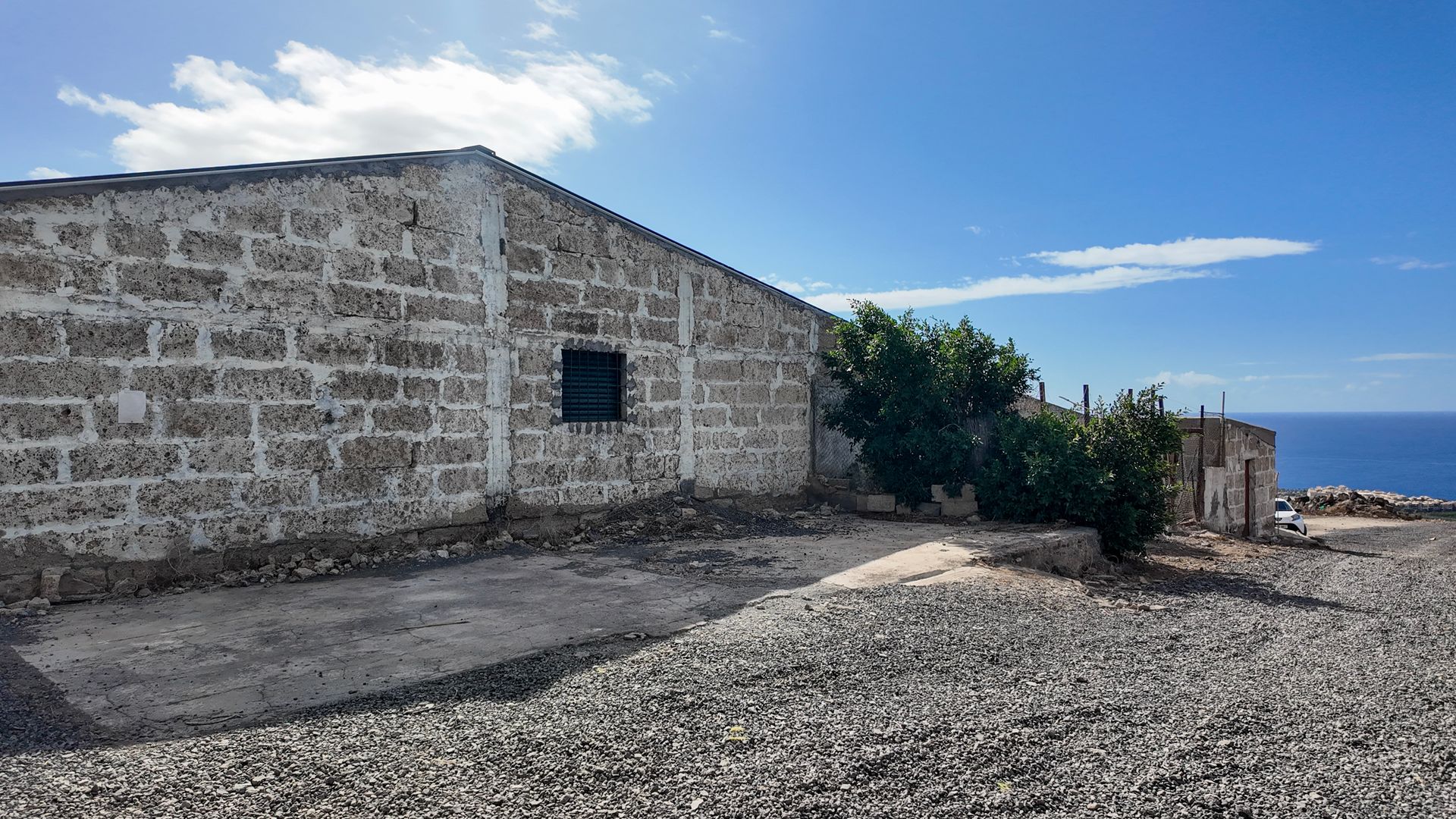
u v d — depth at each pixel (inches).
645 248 467.8
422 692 176.4
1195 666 216.4
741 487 525.0
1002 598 286.7
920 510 530.9
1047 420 510.0
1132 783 138.6
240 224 313.0
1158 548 570.3
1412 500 1664.6
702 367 501.4
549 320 418.9
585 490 435.2
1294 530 937.5
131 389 288.4
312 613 254.8
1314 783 141.9
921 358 549.3
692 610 260.2
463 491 382.6
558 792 129.5
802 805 126.6
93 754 142.7
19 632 232.4
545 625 240.2
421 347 366.6
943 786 134.7
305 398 330.6
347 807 123.7
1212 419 769.6
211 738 150.8
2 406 264.2
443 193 374.9
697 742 149.4
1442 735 168.2
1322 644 256.5
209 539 306.0
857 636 224.8
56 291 273.4
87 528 279.7
